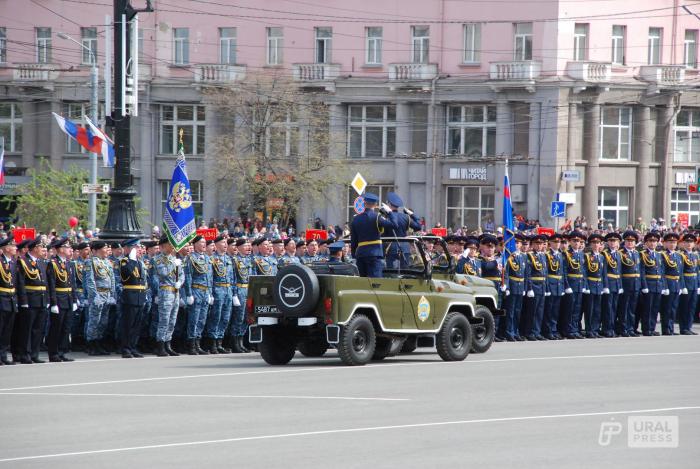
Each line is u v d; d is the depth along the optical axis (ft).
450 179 538.88
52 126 580.71
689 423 126.52
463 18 533.55
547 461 103.65
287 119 533.55
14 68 574.56
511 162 525.34
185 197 210.38
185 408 134.21
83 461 102.27
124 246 217.77
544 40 518.78
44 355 210.59
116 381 161.17
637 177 543.80
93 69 389.39
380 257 189.47
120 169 225.56
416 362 191.11
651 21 538.06
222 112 547.90
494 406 137.59
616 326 267.39
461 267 239.30
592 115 527.40
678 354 208.23
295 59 559.38
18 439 113.50
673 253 270.67
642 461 104.83
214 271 214.28
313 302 177.06
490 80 522.06
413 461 102.42
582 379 166.61
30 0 578.66
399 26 545.03
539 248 252.21
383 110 552.00
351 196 558.15
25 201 462.19
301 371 173.99
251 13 561.84
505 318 246.06
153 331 212.64
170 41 568.82
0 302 188.24
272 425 122.11
